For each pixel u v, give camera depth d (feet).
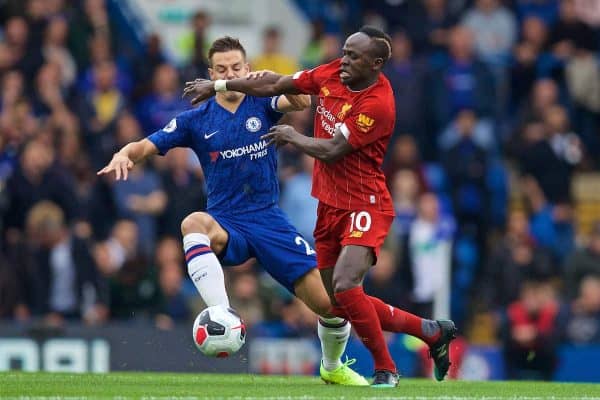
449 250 178.60
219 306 95.76
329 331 102.89
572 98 225.97
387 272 170.19
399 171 186.70
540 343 162.20
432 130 204.64
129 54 212.84
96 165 185.98
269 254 103.04
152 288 164.96
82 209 177.78
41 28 199.82
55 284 166.50
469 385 104.32
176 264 166.20
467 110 199.82
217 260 99.35
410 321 100.89
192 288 173.27
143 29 230.48
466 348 160.04
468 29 228.43
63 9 206.08
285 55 230.68
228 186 103.19
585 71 226.99
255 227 103.09
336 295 95.09
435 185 200.64
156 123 192.24
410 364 154.92
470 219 195.00
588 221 219.00
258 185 103.30
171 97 193.36
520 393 93.09
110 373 118.83
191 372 134.00
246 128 102.83
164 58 204.23
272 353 152.66
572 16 229.45
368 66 94.17
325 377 104.47
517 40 233.35
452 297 183.83
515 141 206.28
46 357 137.69
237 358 134.92
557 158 205.36
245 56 105.09
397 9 224.94
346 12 233.96
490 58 229.25
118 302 165.68
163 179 180.96
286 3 241.55
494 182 204.64
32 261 166.40
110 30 219.00
